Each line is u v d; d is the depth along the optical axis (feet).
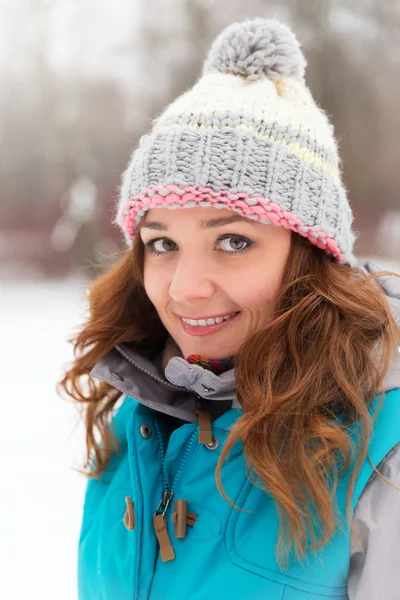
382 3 26.96
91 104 31.45
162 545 2.62
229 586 2.43
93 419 3.72
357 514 2.36
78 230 28.32
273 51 2.98
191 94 2.92
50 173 30.12
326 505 2.33
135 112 31.60
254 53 2.95
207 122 2.69
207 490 2.68
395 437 2.42
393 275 3.14
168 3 31.19
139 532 2.69
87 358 3.73
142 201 2.76
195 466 2.75
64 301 21.84
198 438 2.76
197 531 2.60
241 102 2.75
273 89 2.91
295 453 2.45
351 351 2.62
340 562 2.35
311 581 2.36
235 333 2.87
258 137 2.66
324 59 26.27
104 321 3.66
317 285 2.75
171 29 31.09
